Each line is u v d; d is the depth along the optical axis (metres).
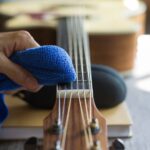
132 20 1.01
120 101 0.56
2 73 0.40
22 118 0.53
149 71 0.87
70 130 0.34
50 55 0.38
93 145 0.32
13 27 0.88
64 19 0.95
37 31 0.87
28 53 0.39
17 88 0.44
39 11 1.05
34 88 0.41
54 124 0.34
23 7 1.10
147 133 0.54
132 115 0.61
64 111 0.37
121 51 0.86
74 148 0.32
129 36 0.86
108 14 1.04
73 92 0.41
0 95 0.51
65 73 0.39
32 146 0.36
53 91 0.54
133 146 0.50
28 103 0.57
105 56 0.87
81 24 0.89
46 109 0.56
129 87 0.76
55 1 1.20
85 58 0.56
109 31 0.85
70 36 0.75
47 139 0.33
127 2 1.20
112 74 0.56
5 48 0.41
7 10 1.05
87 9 1.10
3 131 0.52
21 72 0.39
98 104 0.55
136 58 0.91
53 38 0.87
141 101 0.67
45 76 0.39
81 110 0.38
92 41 0.85
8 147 0.51
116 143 0.36
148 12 1.85
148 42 1.03
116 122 0.51
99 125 0.35
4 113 0.51
